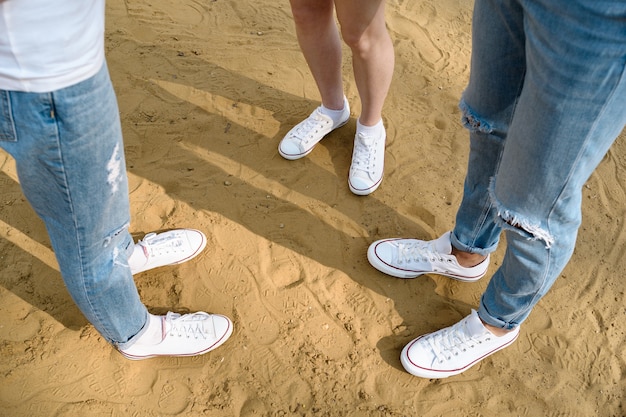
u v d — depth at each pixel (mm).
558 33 1117
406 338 2092
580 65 1116
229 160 2607
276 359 2000
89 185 1249
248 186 2512
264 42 3244
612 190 2656
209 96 2887
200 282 2182
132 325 1757
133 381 1909
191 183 2498
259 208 2434
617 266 2371
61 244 1385
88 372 1915
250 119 2799
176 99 2854
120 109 2766
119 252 1547
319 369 1986
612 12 1031
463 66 3230
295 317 2113
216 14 3387
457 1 3682
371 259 2244
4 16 954
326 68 2396
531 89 1252
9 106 1066
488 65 1544
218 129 2732
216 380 1935
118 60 3016
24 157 1155
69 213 1285
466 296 2225
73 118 1111
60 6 990
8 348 1943
